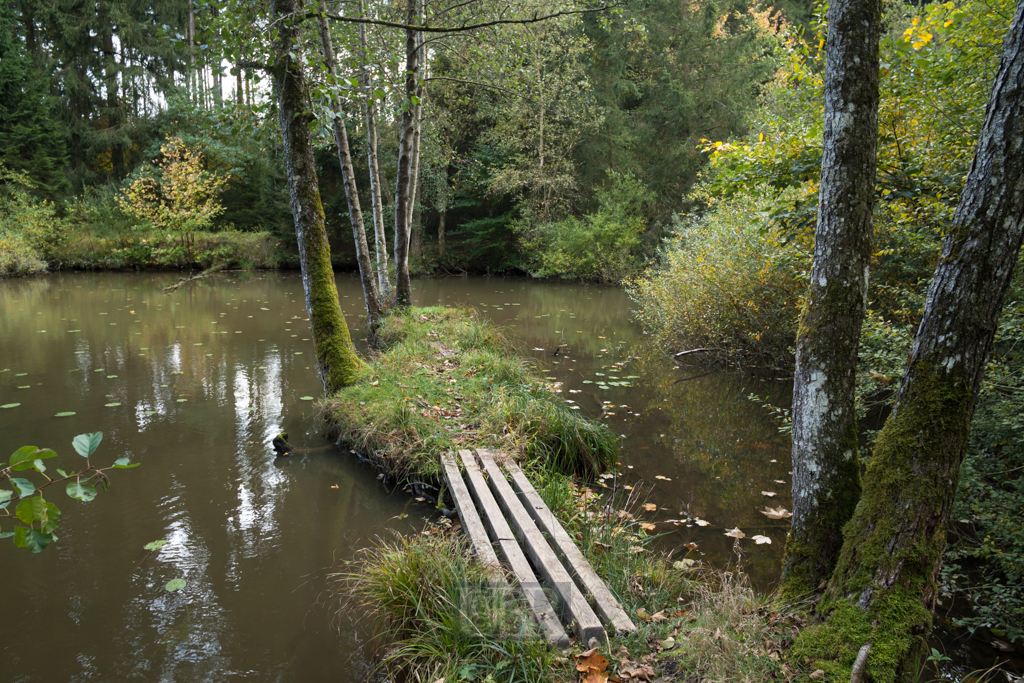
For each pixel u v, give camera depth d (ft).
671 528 11.90
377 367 20.70
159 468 14.84
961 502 10.57
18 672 7.97
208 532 11.80
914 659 6.41
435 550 9.53
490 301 48.73
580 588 8.88
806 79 18.04
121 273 63.36
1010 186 6.43
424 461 14.08
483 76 31.63
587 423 15.85
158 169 66.13
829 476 8.15
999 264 6.63
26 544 4.76
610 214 62.95
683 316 27.50
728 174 18.40
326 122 17.95
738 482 14.23
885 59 15.21
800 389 8.47
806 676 6.57
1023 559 9.12
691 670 6.89
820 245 8.30
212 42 14.73
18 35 68.13
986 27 13.66
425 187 69.67
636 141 66.39
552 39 47.44
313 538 11.63
